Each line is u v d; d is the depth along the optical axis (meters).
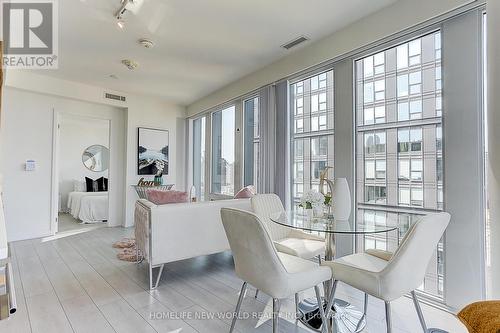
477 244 2.07
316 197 2.26
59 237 4.56
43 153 4.59
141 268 3.17
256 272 1.61
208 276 2.97
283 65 3.75
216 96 5.25
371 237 2.91
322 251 2.39
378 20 2.69
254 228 1.51
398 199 2.66
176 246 2.74
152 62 3.89
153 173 5.81
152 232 2.62
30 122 4.48
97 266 3.23
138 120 5.61
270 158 3.89
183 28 2.98
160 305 2.32
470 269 2.10
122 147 5.58
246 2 2.53
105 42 3.28
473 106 2.10
